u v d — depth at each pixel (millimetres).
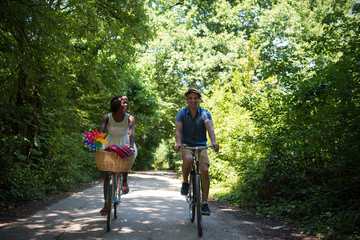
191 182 4469
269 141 6195
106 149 4234
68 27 7781
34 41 6488
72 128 9844
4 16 5594
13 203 6004
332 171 5145
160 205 6266
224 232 4133
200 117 4590
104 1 9227
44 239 3574
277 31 20844
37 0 6020
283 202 5719
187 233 4008
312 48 6086
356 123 4461
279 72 6105
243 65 14664
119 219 4750
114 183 4441
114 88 13102
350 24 5547
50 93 7562
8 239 3537
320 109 5062
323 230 4039
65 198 7156
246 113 11047
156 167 43469
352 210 4188
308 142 5379
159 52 21875
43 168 7984
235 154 10664
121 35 9625
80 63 8570
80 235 3787
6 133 6898
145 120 17812
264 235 4023
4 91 6285
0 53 6113
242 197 7066
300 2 21516
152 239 3691
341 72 4727
